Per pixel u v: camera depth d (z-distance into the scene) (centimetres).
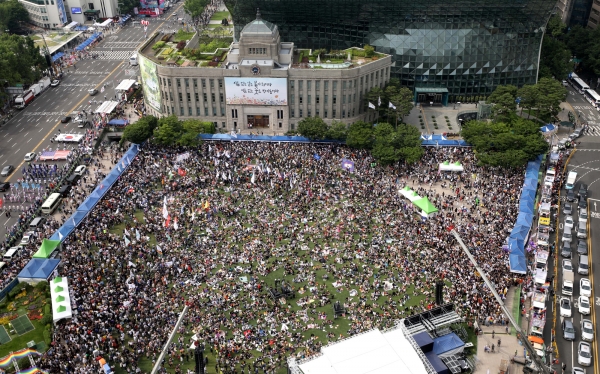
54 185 17988
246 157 18688
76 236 14812
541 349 11669
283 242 14562
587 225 16125
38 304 13038
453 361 11231
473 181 17488
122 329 11862
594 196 17550
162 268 13525
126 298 12600
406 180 17500
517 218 15150
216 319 12131
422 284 13038
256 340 11644
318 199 16288
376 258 13862
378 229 14888
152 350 11425
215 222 15375
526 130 18850
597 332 12569
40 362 11300
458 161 17838
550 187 17325
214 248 14312
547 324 12712
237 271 13562
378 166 18250
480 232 14700
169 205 16125
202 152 19162
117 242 14562
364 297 12788
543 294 13125
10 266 14450
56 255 14250
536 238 15088
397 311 12350
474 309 12344
